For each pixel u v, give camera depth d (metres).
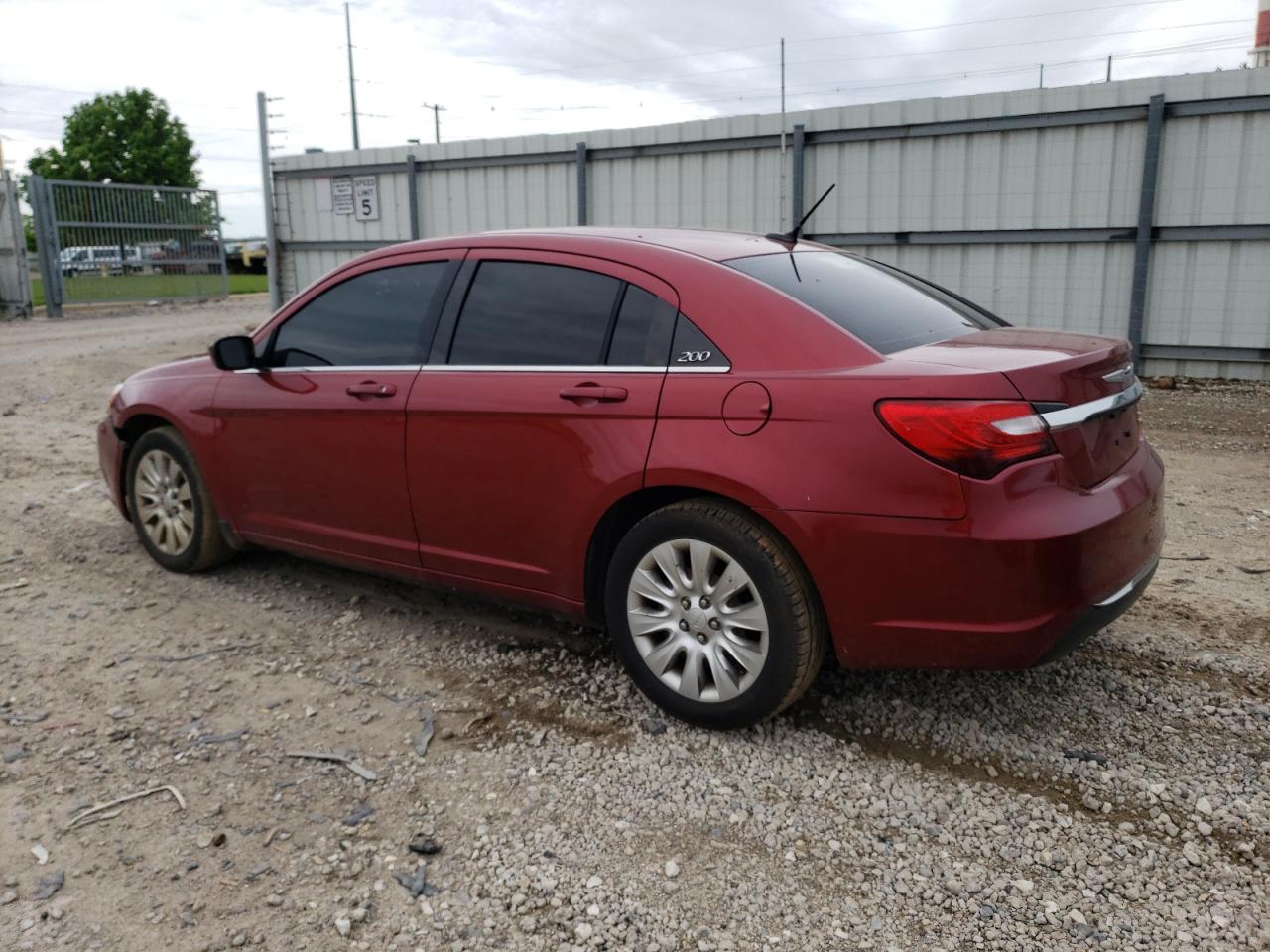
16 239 21.11
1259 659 3.85
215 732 3.42
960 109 10.99
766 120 12.01
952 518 2.84
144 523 5.07
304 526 4.37
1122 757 3.20
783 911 2.53
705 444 3.17
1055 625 2.87
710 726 3.34
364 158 15.38
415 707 3.59
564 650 4.05
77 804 2.99
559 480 3.50
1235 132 9.95
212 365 4.79
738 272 3.38
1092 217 10.67
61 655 4.04
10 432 9.12
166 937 2.45
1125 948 2.38
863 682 3.69
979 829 2.84
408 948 2.42
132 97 50.00
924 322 3.56
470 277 3.90
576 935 2.45
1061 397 2.92
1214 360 10.55
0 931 2.47
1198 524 5.72
